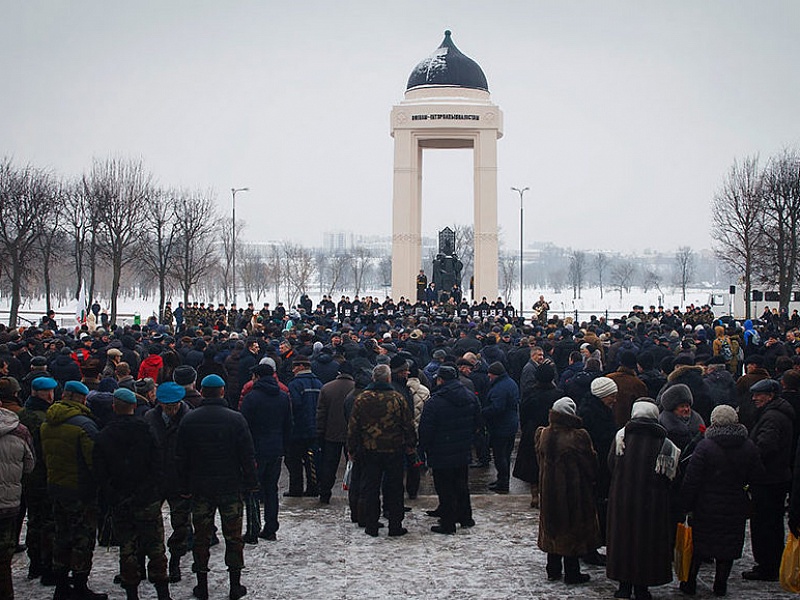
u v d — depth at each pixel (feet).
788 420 34.09
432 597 32.12
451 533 40.27
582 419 36.35
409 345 61.87
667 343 68.03
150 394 37.09
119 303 304.71
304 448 46.62
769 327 92.32
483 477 52.37
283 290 399.24
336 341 59.41
